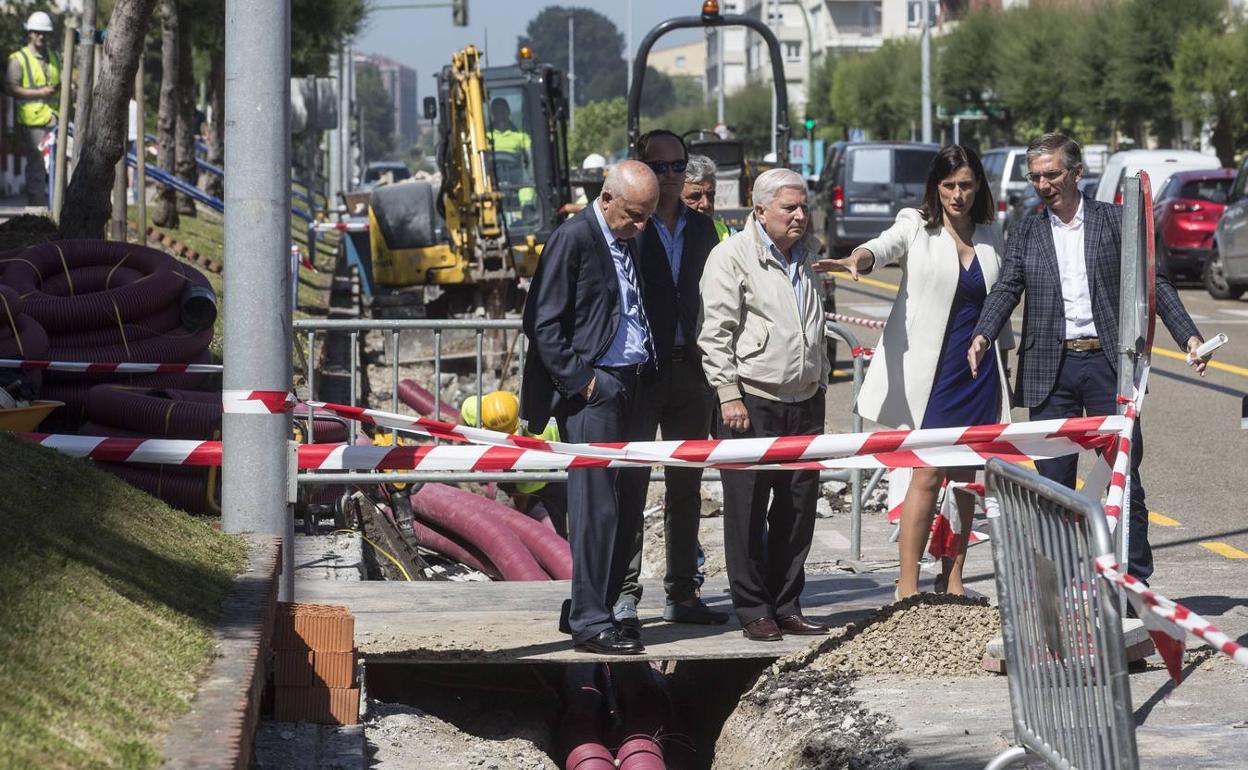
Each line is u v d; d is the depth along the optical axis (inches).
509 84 1485.0
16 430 590.2
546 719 524.7
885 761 397.7
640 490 501.0
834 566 649.6
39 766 245.6
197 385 777.6
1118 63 3814.0
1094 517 281.6
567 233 478.0
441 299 1449.3
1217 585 594.9
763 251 495.5
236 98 483.8
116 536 398.9
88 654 304.7
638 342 487.2
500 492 780.6
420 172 1803.6
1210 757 386.9
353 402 702.5
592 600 484.7
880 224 2529.5
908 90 5585.6
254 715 324.5
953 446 484.4
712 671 546.6
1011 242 520.4
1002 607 344.5
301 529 707.4
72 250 795.4
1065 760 316.5
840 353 1494.8
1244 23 3575.3
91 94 1138.7
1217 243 1886.1
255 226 485.7
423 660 475.5
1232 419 1061.1
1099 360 506.3
